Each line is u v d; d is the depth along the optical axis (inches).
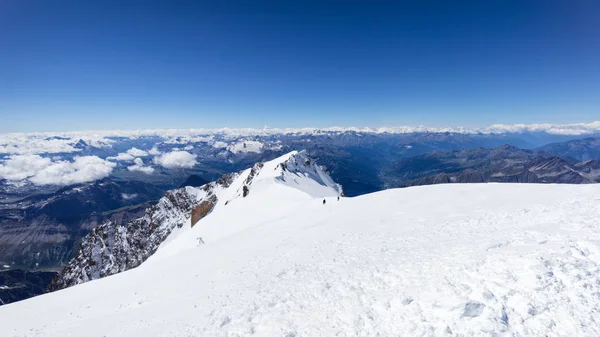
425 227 1179.3
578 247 625.9
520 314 483.2
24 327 1080.2
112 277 1620.3
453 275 637.9
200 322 752.3
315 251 1148.5
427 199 1839.3
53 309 1242.0
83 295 1384.1
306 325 625.6
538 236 751.7
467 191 1877.5
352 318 605.9
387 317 576.7
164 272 1417.3
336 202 2443.4
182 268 1401.3
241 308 775.7
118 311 1016.2
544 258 591.5
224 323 718.5
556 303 484.1
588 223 774.5
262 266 1111.0
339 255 1031.6
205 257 1513.3
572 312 461.4
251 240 1690.5
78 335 861.2
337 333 573.3
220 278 1089.4
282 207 3307.1
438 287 606.5
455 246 826.8
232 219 3624.5
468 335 468.8
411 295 611.2
